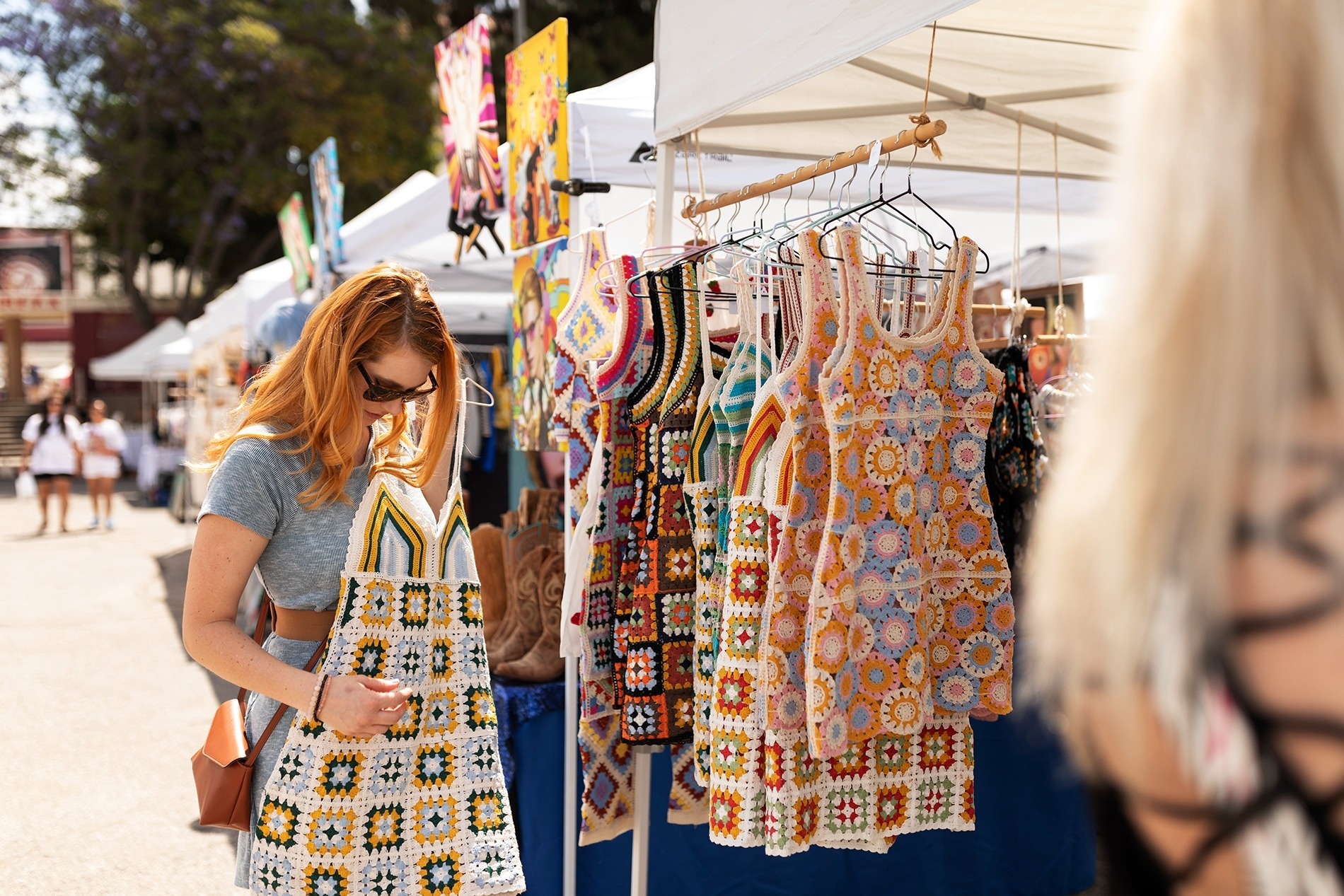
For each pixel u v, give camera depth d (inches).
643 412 93.4
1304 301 20.5
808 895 131.9
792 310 85.3
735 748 82.3
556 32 119.4
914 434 82.9
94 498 609.3
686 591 93.1
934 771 86.3
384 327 73.7
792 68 85.4
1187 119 21.9
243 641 72.1
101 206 934.4
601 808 106.1
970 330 85.9
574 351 110.7
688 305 93.6
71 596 381.4
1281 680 20.2
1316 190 20.6
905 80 119.5
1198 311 21.0
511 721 122.6
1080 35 110.4
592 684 101.6
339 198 206.8
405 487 77.7
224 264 1041.5
